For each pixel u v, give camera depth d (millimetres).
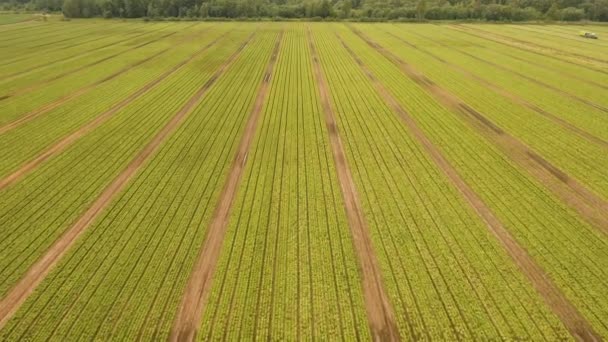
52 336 12188
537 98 35562
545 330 12383
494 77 42938
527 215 18266
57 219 18047
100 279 14469
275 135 27297
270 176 21719
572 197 19781
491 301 13492
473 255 15648
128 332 12312
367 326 12578
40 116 31062
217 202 19375
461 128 28500
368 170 22391
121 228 17359
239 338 12188
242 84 40219
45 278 14500
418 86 39469
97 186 20844
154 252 15922
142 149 25219
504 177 21641
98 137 27047
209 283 14352
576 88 38812
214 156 24219
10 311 13141
